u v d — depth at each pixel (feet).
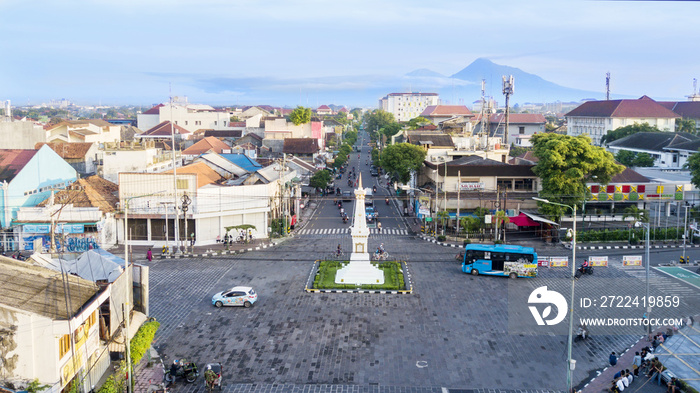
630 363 124.88
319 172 376.48
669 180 302.45
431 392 110.73
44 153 241.14
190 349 131.03
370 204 340.39
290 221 272.51
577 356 128.67
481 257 193.36
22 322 96.12
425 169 330.13
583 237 242.37
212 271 197.77
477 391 111.34
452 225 269.23
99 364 114.11
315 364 123.03
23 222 217.15
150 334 119.75
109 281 123.75
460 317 152.25
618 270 199.93
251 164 334.65
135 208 236.43
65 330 96.22
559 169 248.52
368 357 126.62
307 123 541.75
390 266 201.26
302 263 209.15
